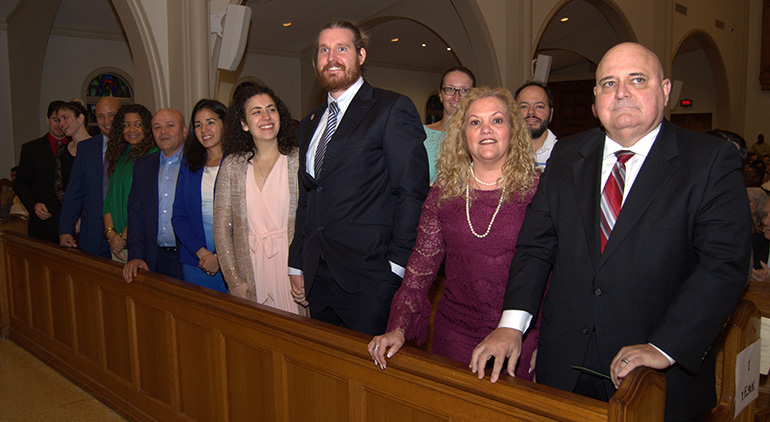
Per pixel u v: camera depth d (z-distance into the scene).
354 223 1.93
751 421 1.87
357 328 1.94
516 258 1.49
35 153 3.97
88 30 9.41
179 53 4.50
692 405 1.30
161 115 2.87
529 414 1.25
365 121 1.93
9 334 3.91
